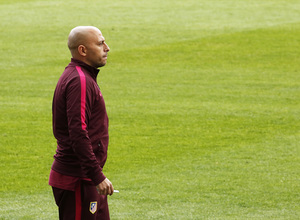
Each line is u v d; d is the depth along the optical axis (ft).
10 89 156.35
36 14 292.61
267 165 90.53
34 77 173.88
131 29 256.52
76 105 43.45
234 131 113.70
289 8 303.07
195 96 147.84
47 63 196.34
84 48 45.52
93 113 45.52
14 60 200.64
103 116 46.39
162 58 203.00
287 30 250.37
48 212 69.51
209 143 104.99
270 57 203.00
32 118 124.26
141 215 68.39
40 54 211.20
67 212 46.70
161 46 223.10
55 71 183.42
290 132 112.78
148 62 196.65
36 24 268.82
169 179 83.46
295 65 190.60
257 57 203.10
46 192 78.18
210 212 69.72
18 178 84.43
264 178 83.82
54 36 244.01
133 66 190.19
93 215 46.70
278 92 152.35
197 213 69.31
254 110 131.85
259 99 144.05
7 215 68.08
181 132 112.88
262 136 109.81
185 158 95.14
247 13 291.17
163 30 254.06
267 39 232.94
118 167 90.07
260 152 98.32
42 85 162.50
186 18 280.31
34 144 104.17
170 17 282.97
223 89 156.25
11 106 135.74
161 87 159.33
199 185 80.53
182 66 190.08
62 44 229.04
